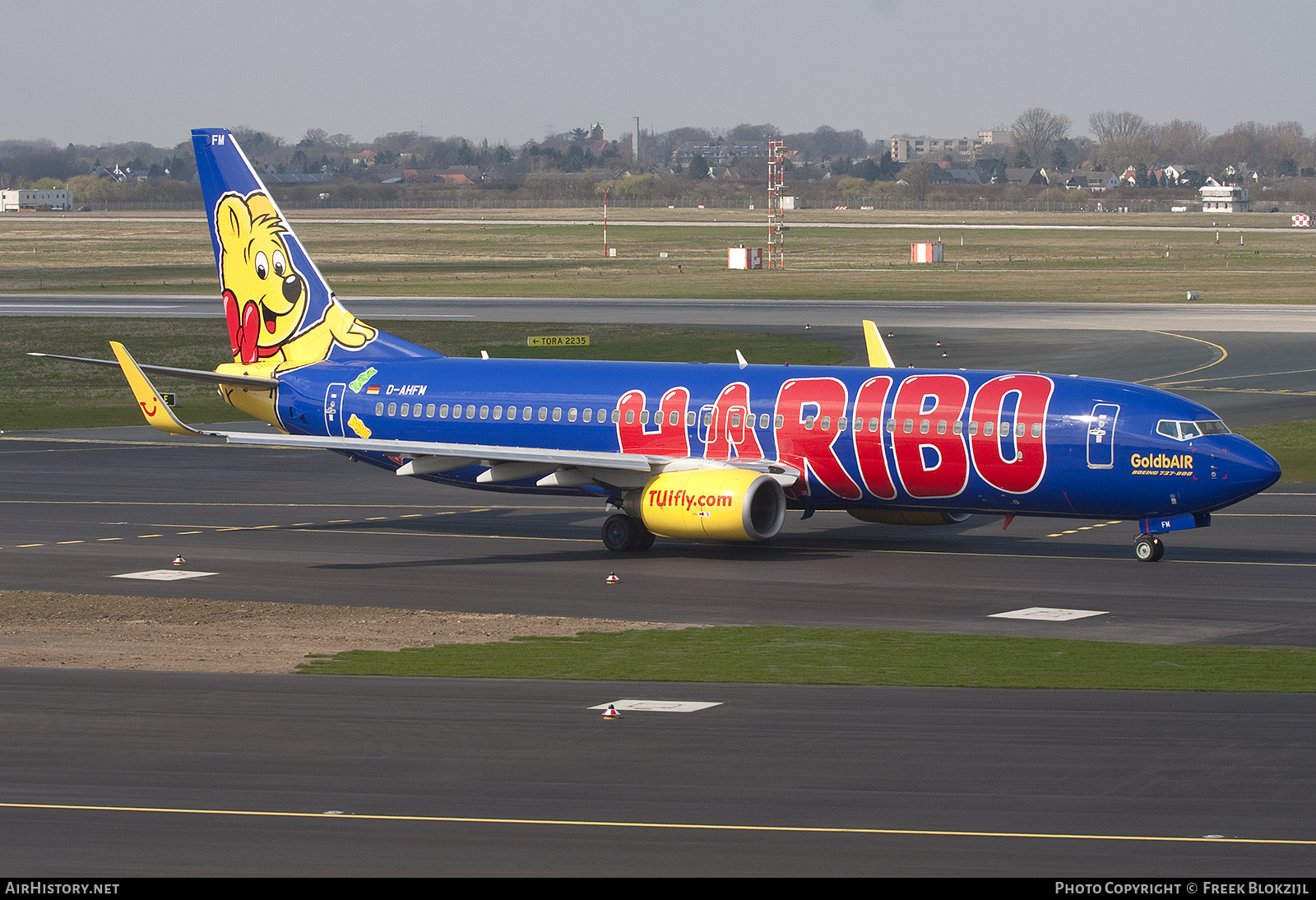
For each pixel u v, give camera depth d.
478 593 161.38
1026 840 79.06
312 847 78.56
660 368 196.75
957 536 198.50
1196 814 83.31
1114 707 108.81
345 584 166.62
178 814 84.00
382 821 82.62
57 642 135.62
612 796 87.12
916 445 178.62
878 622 145.38
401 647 132.75
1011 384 177.75
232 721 104.25
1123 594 158.75
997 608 152.00
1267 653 129.88
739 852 77.31
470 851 77.69
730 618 147.88
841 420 182.38
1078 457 171.75
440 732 101.62
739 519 174.38
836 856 76.81
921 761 94.19
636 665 124.81
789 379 188.25
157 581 168.50
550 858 76.69
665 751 96.75
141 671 121.06
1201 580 166.12
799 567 176.50
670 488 179.50
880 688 115.56
